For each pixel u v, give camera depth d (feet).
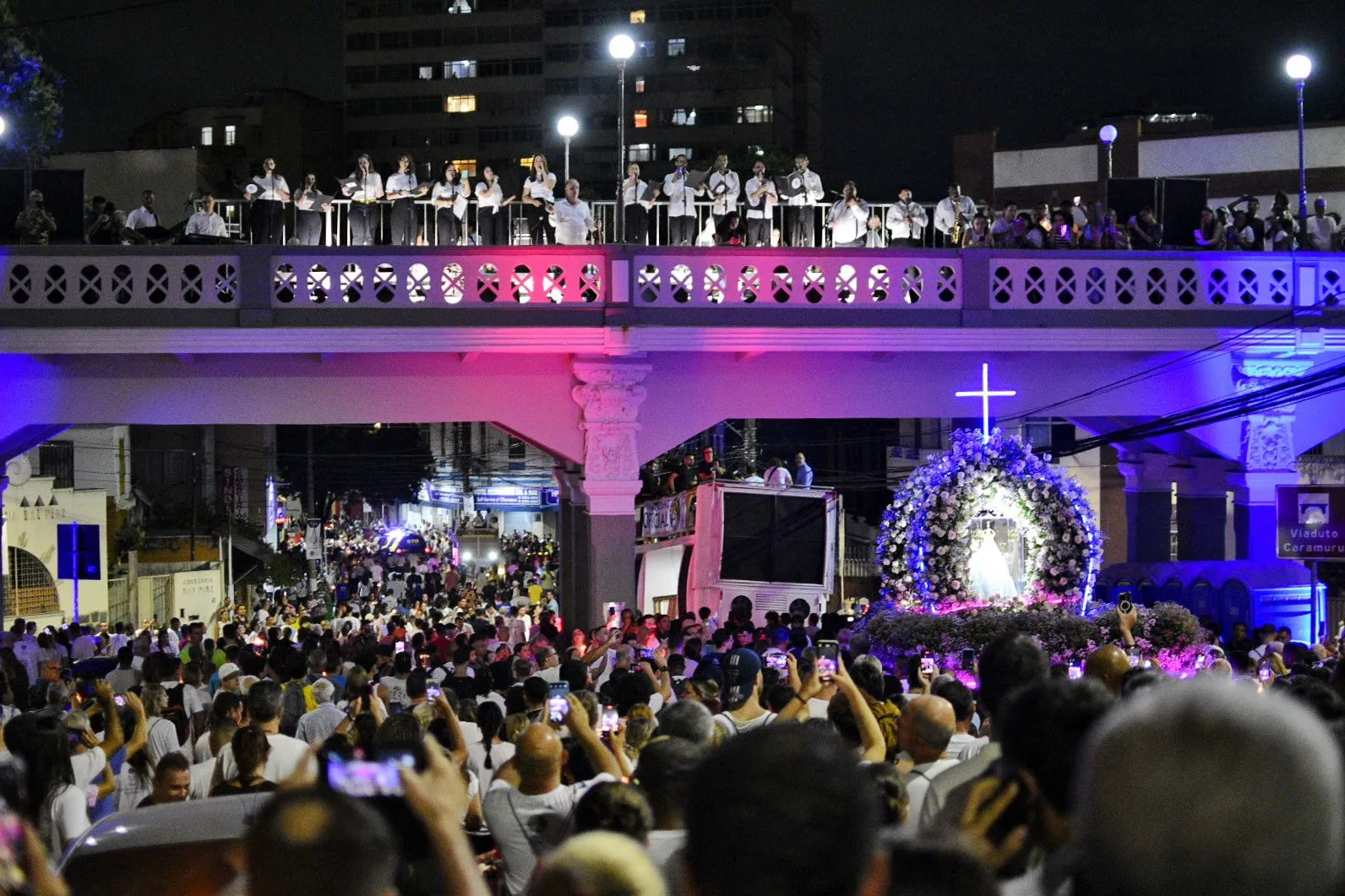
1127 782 6.95
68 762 26.71
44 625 123.54
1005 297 75.92
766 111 375.66
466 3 393.91
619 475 76.48
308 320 72.33
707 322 73.97
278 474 217.97
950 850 9.64
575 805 19.12
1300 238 81.61
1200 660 58.90
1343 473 134.72
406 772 11.98
